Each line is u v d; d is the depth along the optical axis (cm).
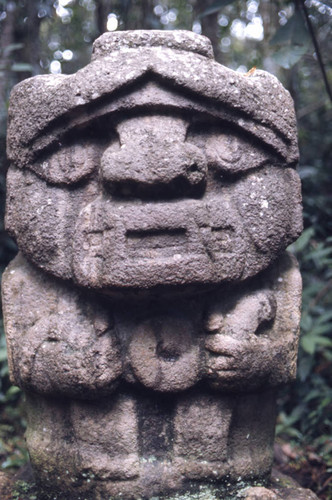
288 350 187
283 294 192
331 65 424
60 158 178
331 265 338
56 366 173
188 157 164
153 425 181
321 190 405
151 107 169
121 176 162
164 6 481
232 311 180
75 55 462
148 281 161
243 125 177
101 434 177
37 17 376
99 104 171
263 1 464
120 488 174
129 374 175
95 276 168
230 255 172
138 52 170
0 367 325
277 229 181
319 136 451
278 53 227
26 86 181
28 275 188
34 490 199
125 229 162
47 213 178
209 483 179
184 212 164
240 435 188
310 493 197
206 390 180
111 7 389
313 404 308
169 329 176
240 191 178
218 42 422
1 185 335
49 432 186
